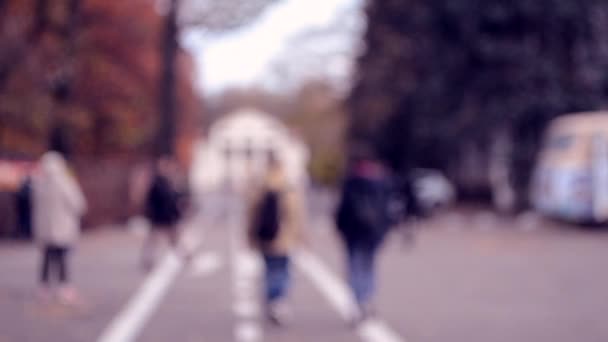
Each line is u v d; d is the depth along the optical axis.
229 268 16.22
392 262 17.20
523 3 33.78
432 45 36.12
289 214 9.82
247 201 9.91
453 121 35.53
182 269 16.00
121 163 29.27
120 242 21.81
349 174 10.02
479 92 35.16
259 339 9.00
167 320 10.23
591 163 26.14
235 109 111.12
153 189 16.27
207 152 95.06
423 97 36.22
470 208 41.66
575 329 9.62
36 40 30.42
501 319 10.31
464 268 16.09
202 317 10.47
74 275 14.93
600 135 26.16
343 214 9.82
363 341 8.89
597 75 34.81
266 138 95.44
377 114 42.09
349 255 9.94
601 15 34.12
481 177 44.56
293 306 11.49
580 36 34.56
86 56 34.38
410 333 9.37
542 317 10.47
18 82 30.58
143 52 38.38
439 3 35.19
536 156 34.62
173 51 32.97
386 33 41.88
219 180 95.19
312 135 87.38
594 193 26.03
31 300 11.76
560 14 33.69
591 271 15.61
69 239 11.21
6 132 32.19
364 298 9.83
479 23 34.72
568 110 34.28
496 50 34.09
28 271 15.25
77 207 11.22
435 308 11.19
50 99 29.55
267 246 9.73
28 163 22.19
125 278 14.57
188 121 50.47
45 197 11.16
